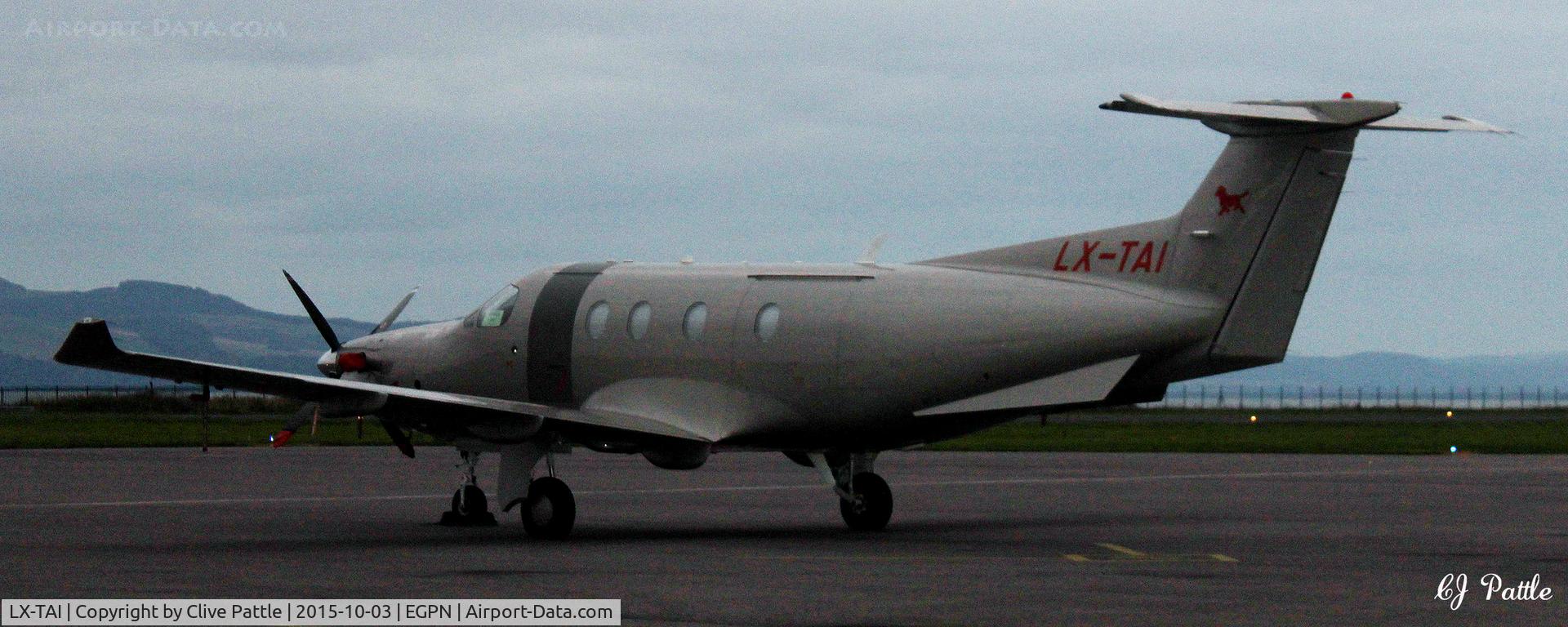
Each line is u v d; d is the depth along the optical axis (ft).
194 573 59.88
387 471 131.03
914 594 53.62
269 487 112.16
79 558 65.41
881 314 76.59
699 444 80.02
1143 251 73.41
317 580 57.88
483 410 73.61
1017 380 74.28
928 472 131.64
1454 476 123.13
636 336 83.05
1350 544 70.69
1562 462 146.00
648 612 49.88
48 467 133.80
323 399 73.92
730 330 80.18
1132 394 75.20
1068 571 59.98
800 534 77.51
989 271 76.69
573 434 75.92
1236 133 71.92
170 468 133.59
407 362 92.27
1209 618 48.60
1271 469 135.54
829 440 79.36
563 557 65.82
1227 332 71.61
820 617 48.85
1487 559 64.28
